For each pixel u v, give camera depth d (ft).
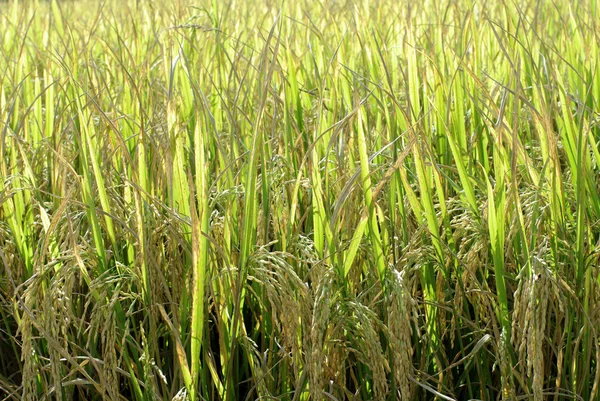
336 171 9.47
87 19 20.89
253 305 9.09
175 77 11.72
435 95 9.90
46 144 9.80
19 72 12.10
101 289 7.97
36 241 9.64
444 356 8.89
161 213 8.61
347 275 8.41
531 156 9.71
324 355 7.86
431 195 8.61
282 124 10.35
